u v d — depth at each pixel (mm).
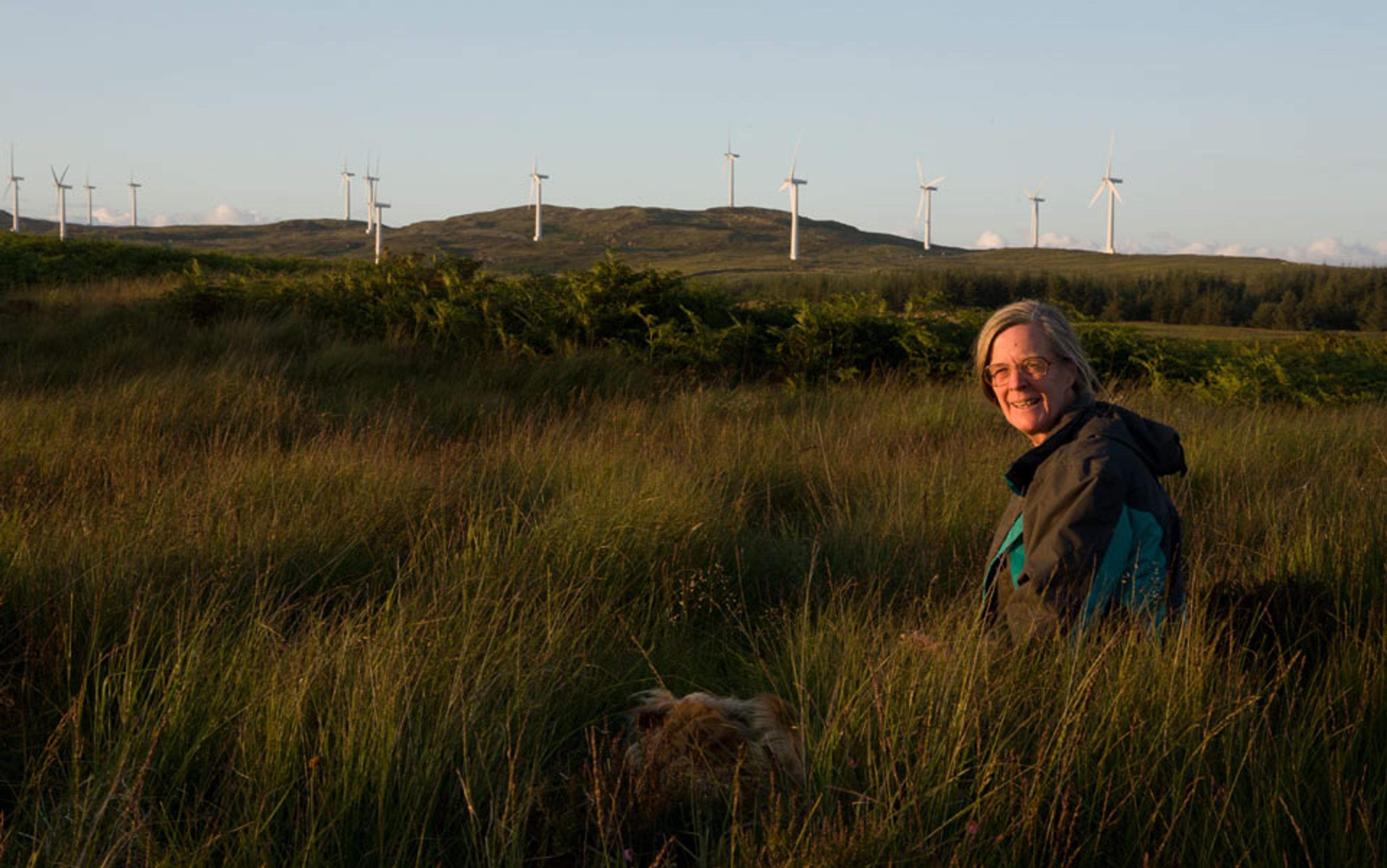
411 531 5285
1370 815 2525
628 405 10555
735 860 2400
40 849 2357
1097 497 2793
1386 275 105688
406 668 3078
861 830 2311
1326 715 2928
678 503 5684
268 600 4027
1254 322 105875
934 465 6988
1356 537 4352
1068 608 2818
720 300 14422
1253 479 7117
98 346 12211
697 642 4246
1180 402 12633
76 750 2709
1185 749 2670
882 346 13719
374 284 14391
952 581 4887
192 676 3170
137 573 4211
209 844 2342
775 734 2846
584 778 2795
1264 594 3807
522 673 3320
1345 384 14398
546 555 4930
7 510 5395
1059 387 3064
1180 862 2326
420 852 2387
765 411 10320
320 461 6566
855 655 3244
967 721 2693
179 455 6969
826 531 5859
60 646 3514
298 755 2787
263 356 11648
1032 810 2391
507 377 11984
